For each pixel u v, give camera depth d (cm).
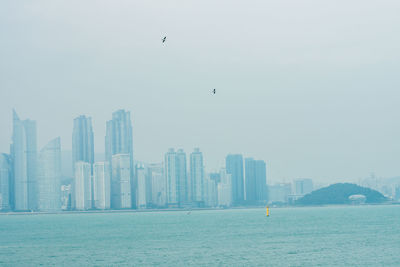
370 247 14412
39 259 13675
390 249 13888
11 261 13438
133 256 13650
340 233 19362
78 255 14225
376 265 11400
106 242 17900
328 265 11500
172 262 12406
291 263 11856
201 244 16250
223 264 11925
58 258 13738
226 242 16750
